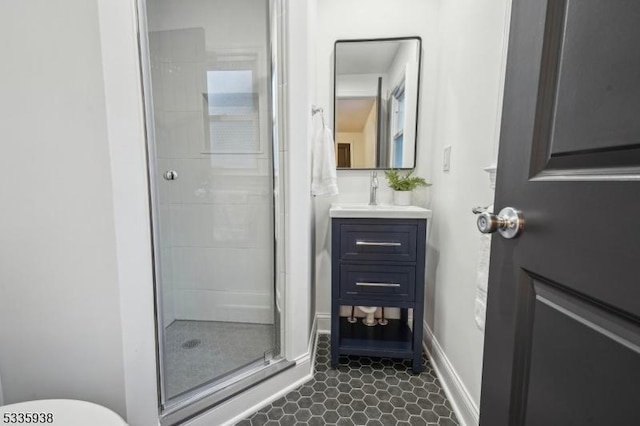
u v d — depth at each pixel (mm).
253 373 1256
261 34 1504
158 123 1524
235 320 1712
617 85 383
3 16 744
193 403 1080
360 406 1234
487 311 673
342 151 1765
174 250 1653
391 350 1467
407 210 1379
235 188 1635
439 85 1561
